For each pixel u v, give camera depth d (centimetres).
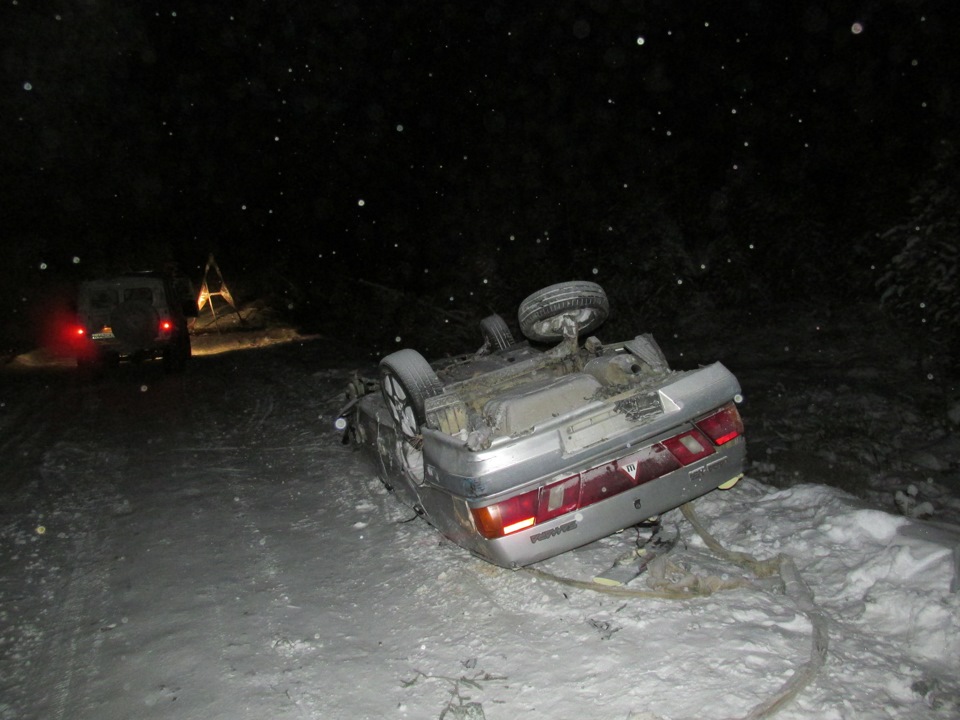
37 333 2561
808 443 880
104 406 1291
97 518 706
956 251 1104
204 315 2816
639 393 445
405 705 378
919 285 1153
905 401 991
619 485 437
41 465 909
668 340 1563
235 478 794
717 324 1580
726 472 462
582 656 397
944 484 740
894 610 396
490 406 484
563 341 587
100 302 1554
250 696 398
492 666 402
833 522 491
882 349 1224
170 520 682
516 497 423
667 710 346
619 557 496
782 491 562
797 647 378
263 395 1233
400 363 545
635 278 1720
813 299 1562
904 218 1420
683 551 496
